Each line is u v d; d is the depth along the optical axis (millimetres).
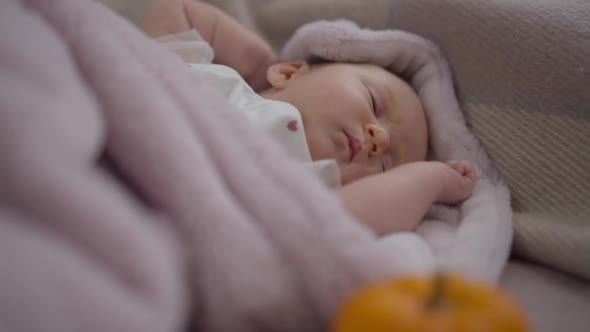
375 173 1073
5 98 434
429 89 1185
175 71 672
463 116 1148
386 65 1248
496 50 1088
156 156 530
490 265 811
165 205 525
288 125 951
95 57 588
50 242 398
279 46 1470
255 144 606
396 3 1288
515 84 1061
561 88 1005
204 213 513
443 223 965
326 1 1415
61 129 450
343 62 1234
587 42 992
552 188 993
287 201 544
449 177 971
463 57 1152
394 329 409
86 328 377
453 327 404
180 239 515
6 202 412
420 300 436
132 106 553
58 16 632
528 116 1042
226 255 504
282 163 585
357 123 1067
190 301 516
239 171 566
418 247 731
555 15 1034
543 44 1029
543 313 741
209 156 579
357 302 448
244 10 1451
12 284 360
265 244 522
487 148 1098
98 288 392
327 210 542
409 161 1142
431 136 1173
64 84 494
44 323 362
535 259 895
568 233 869
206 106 632
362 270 516
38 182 413
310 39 1223
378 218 809
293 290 520
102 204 432
